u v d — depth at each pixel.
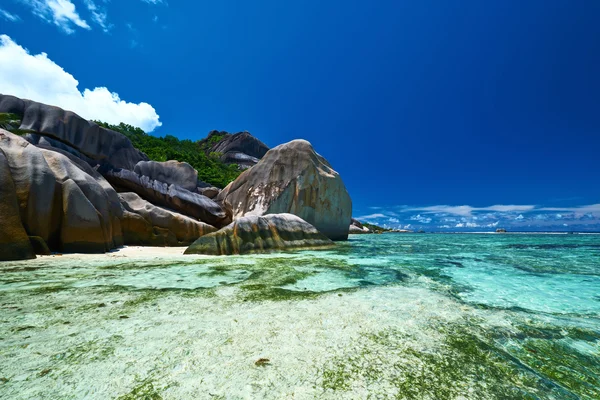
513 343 2.83
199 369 2.13
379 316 3.48
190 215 17.95
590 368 2.39
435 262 8.62
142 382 1.96
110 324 3.04
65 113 15.24
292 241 12.19
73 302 3.85
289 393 1.86
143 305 3.75
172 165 19.92
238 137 67.00
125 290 4.57
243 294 4.41
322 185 19.22
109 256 8.92
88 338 2.67
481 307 4.04
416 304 4.06
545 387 2.09
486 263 8.55
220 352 2.42
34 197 8.70
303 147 19.66
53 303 3.79
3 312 3.39
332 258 9.23
